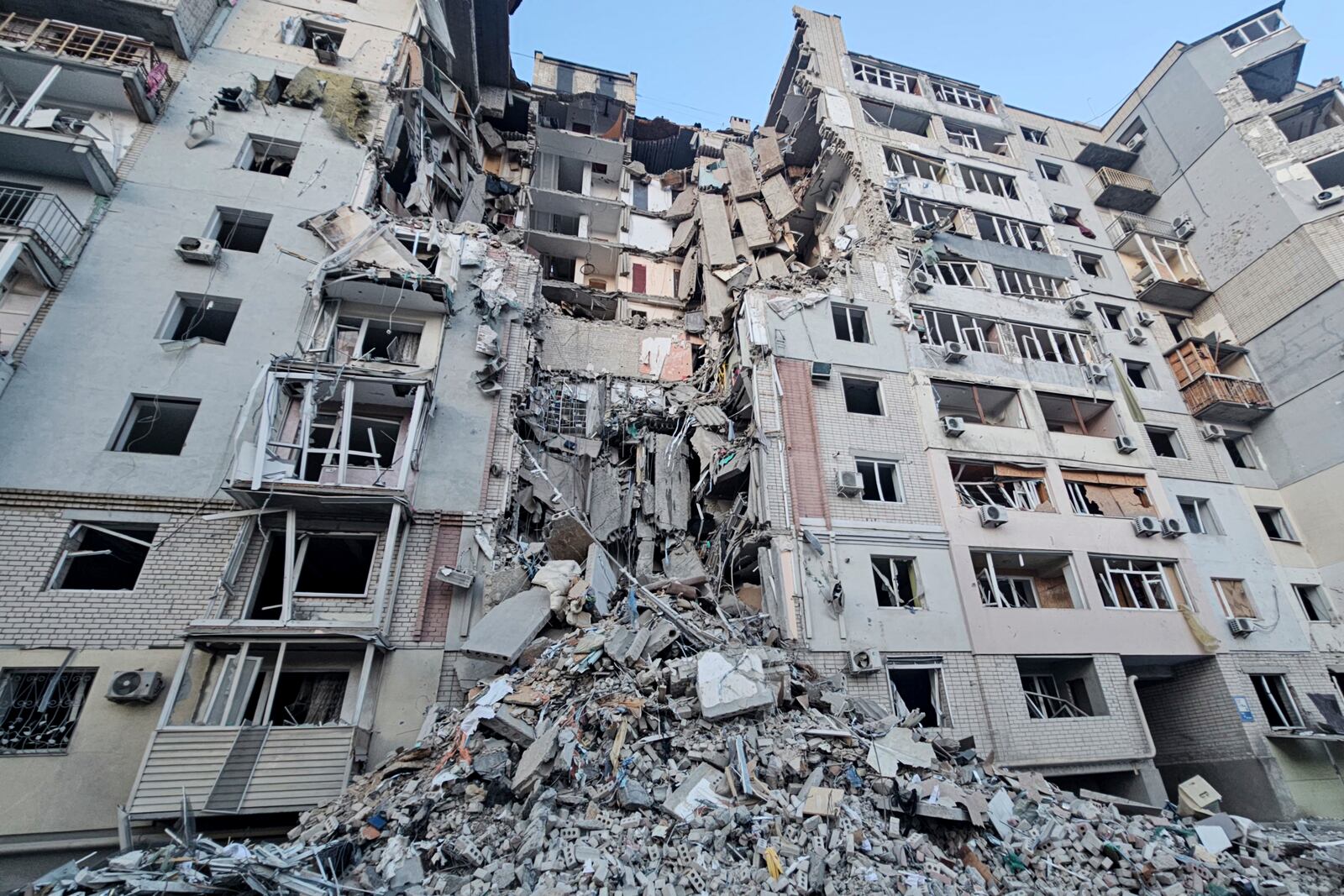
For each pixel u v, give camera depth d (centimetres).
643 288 2870
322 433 1482
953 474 1784
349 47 2078
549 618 1315
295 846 768
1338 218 2194
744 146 3153
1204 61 2698
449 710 1178
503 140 3000
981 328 2136
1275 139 2403
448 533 1424
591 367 2370
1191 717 1728
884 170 2348
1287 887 779
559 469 1866
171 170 1647
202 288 1521
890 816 811
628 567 1823
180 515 1273
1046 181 2711
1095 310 2300
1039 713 1561
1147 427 2111
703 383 2302
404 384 1439
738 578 1744
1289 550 2003
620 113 3164
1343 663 1812
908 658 1449
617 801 779
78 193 1524
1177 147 2727
